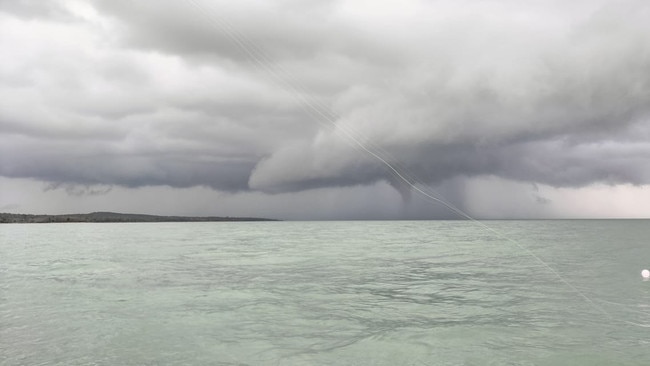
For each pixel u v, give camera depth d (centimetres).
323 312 1226
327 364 826
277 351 897
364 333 1017
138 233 7075
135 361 841
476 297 1434
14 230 8769
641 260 2536
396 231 7681
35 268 2250
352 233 6875
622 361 832
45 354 882
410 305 1308
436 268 2178
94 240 4953
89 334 1016
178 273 2019
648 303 1328
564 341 951
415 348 910
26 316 1189
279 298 1415
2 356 870
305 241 4644
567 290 1549
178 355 876
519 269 2128
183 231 7988
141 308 1280
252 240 4819
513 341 951
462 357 857
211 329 1056
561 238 5012
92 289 1603
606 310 1234
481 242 4350
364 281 1769
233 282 1753
